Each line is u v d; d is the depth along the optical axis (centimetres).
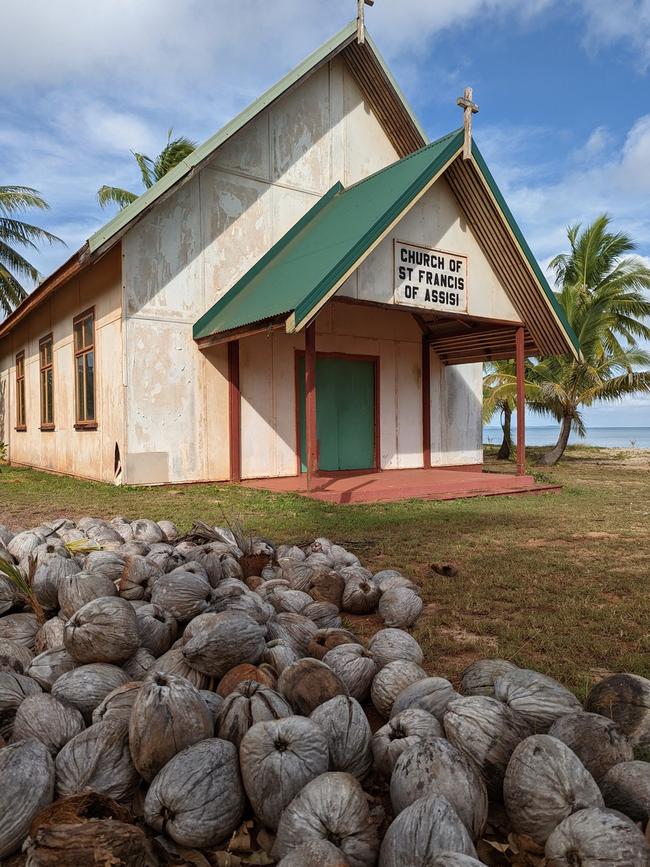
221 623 333
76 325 1619
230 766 250
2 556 533
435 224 1373
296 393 1584
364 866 216
